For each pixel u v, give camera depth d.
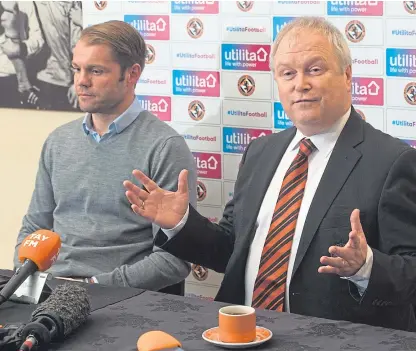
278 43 2.19
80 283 2.05
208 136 3.00
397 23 2.59
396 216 2.04
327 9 2.69
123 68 2.67
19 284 1.87
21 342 1.61
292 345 1.60
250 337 1.61
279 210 2.18
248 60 2.87
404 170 2.06
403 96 2.62
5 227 3.58
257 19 2.82
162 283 2.55
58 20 3.24
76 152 2.72
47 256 1.92
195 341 1.63
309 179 2.18
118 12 3.11
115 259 2.63
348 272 1.82
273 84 2.83
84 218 2.69
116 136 2.67
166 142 2.62
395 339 1.61
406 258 1.96
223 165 2.99
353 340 1.61
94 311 1.83
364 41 2.65
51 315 1.64
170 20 3.00
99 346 1.62
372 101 2.68
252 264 2.21
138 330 1.71
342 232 2.07
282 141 2.32
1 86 3.43
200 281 3.10
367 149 2.12
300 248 2.10
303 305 2.10
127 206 2.64
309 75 2.13
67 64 3.26
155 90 3.08
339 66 2.13
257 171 2.30
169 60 3.03
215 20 2.91
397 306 2.07
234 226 2.31
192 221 2.22
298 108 2.14
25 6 3.30
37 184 2.81
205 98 2.98
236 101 2.92
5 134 3.51
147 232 2.64
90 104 2.66
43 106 3.35
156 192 2.13
